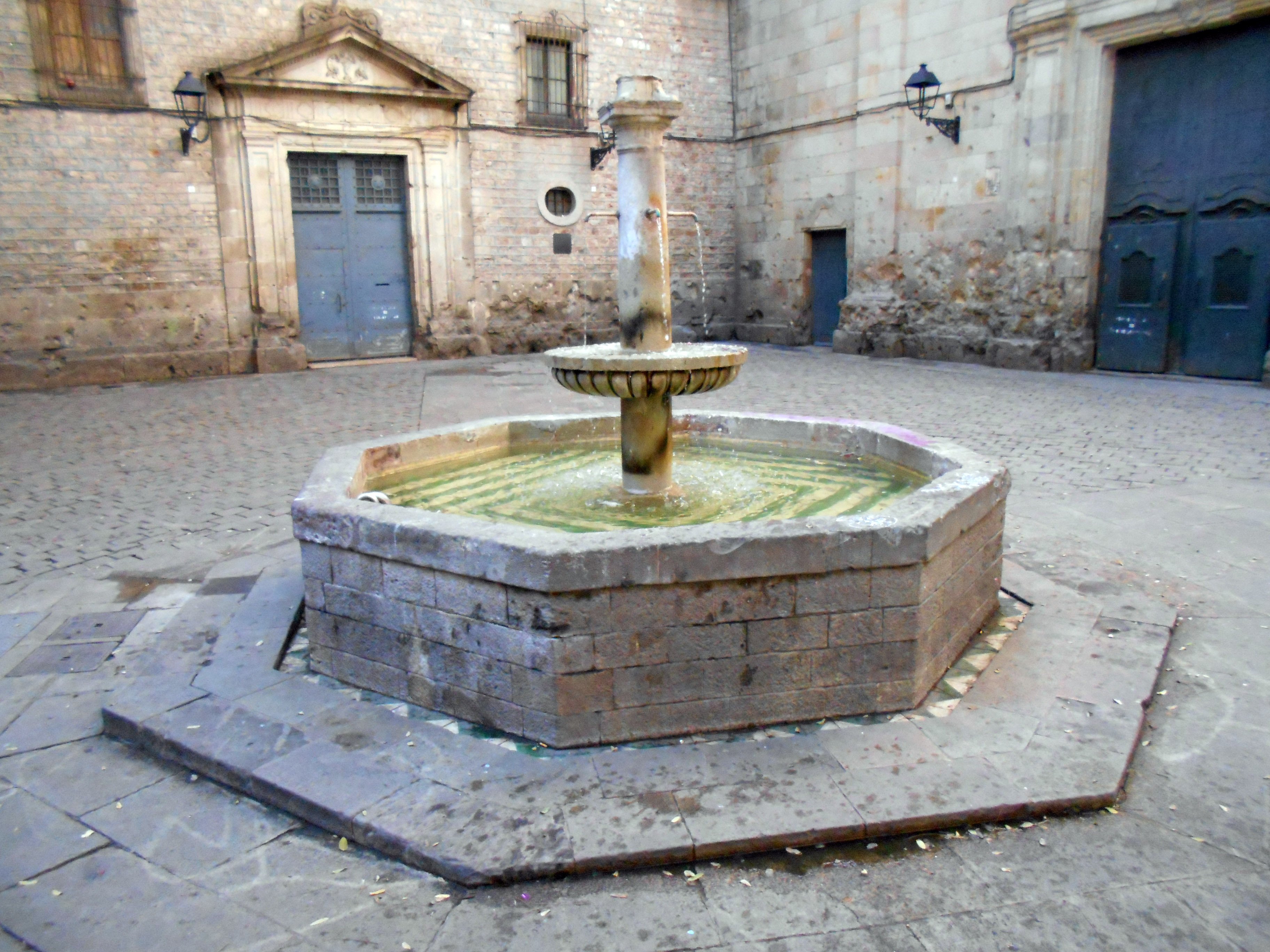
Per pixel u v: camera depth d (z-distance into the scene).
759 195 18.06
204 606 4.57
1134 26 11.38
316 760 3.12
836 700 3.38
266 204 14.35
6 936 2.46
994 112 13.16
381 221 15.67
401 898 2.57
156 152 13.53
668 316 4.92
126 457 8.47
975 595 4.01
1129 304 12.23
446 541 3.26
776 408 10.33
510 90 16.14
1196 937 2.37
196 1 13.52
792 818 2.76
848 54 15.60
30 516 6.57
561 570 3.03
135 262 13.61
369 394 12.11
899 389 11.57
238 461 8.24
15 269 12.87
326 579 3.71
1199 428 8.62
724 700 3.28
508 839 2.69
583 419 6.33
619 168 4.85
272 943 2.42
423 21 15.27
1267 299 10.89
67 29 12.80
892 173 14.88
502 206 16.42
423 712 3.52
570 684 3.14
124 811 3.01
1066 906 2.49
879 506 4.73
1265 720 3.44
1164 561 5.13
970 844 2.74
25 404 11.66
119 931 2.47
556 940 2.40
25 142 12.72
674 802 2.85
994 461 4.38
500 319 16.75
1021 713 3.37
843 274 16.70
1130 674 3.66
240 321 14.47
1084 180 12.23
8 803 3.07
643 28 17.20
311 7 14.32
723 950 2.36
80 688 3.89
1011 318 13.36
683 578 3.13
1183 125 11.41
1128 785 3.04
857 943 2.37
